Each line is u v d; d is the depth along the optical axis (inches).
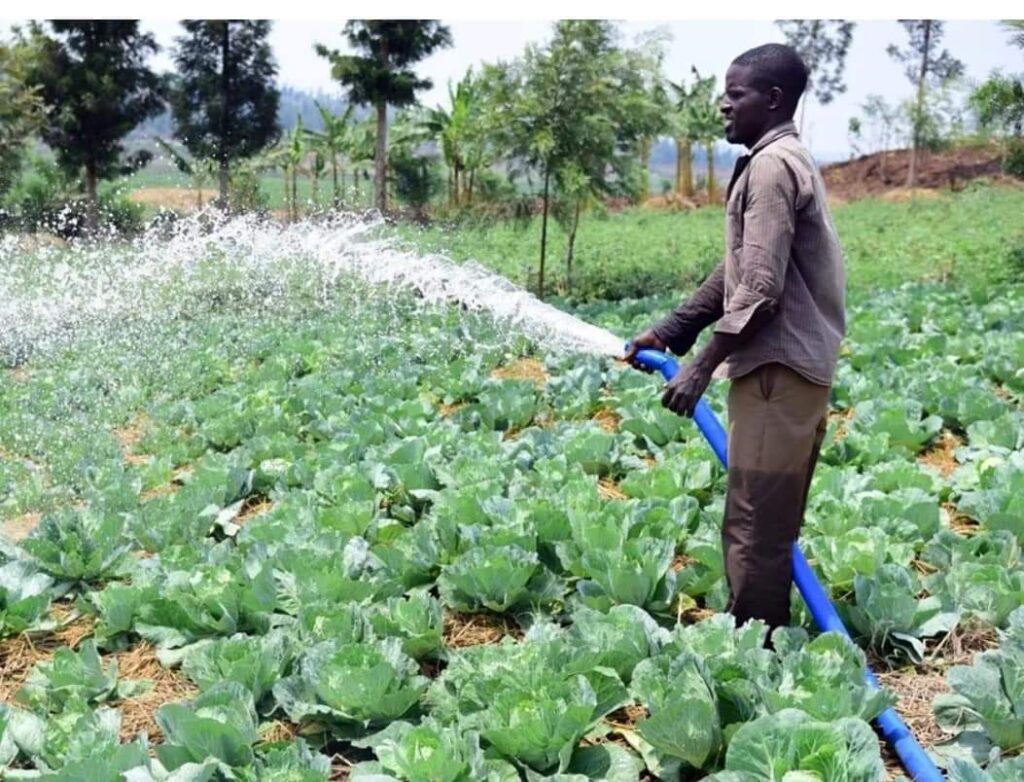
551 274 837.2
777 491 158.1
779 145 151.5
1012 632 164.7
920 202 1574.8
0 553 222.4
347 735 151.0
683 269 886.4
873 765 117.0
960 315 507.2
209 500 250.8
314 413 346.6
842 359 422.6
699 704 132.8
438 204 1288.1
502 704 142.3
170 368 434.0
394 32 1046.4
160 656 179.8
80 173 1187.9
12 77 1003.9
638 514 221.0
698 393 151.6
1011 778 120.7
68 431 338.6
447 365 420.5
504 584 189.3
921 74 1737.2
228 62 1117.7
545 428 335.3
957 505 244.7
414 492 249.1
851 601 196.4
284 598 191.3
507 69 734.5
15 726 148.9
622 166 780.6
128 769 133.9
